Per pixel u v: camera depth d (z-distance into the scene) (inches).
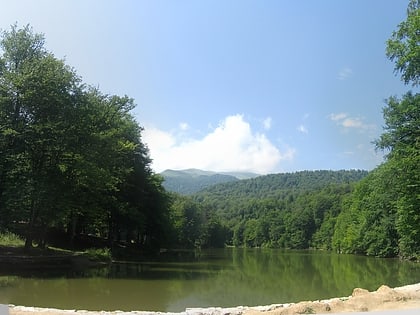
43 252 1343.5
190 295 894.4
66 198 1344.7
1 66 1254.3
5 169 1197.7
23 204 1252.5
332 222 5073.8
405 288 765.3
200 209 5871.1
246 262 2234.3
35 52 1323.8
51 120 1235.2
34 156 1259.2
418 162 1185.4
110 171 1592.0
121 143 1711.4
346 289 1061.8
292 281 1239.5
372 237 2896.2
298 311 562.3
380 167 1408.7
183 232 4955.7
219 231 6402.6
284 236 6082.7
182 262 2006.6
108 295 839.1
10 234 1542.8
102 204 1803.6
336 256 3080.7
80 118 1301.7
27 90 1190.3
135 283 1035.3
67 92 1283.2
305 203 6220.5
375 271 1672.0
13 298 761.0
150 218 2351.1
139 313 562.6
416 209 1290.6
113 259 1779.0
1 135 1183.6
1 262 1141.1
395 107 1250.6
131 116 2101.4
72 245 1784.0
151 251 2532.0
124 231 2532.0
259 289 1031.6
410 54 1117.1
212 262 2128.4
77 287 922.1
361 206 3316.9
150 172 2273.6
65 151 1270.9
